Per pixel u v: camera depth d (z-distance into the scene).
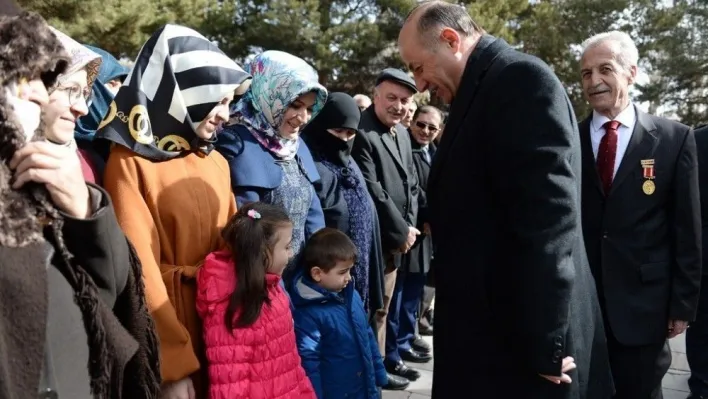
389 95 3.28
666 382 3.54
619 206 2.36
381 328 3.26
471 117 1.70
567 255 1.55
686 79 20.33
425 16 1.80
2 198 0.90
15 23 0.95
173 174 1.74
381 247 2.92
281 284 1.99
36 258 0.91
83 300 1.01
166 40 1.78
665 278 2.37
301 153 2.40
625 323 2.33
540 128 1.56
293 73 2.12
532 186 1.55
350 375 2.15
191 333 1.75
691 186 2.36
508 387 1.70
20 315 0.87
